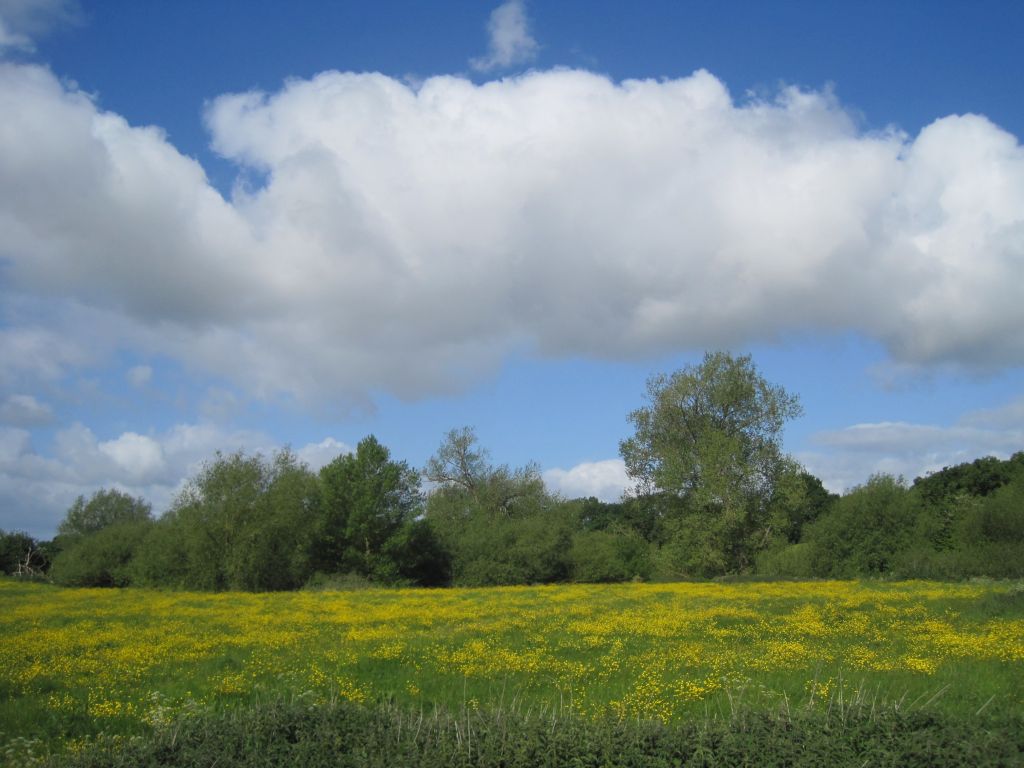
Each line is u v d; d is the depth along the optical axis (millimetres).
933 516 55594
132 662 18344
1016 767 8477
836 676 16156
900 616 26859
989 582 43531
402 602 37594
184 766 8734
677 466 60250
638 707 13672
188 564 53594
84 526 91750
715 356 63344
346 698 14289
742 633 23312
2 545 87812
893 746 8992
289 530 55594
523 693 15320
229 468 53812
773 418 61469
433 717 10375
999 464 85000
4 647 20391
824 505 77812
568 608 31703
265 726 9641
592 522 99750
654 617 27438
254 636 23156
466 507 84000
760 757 8852
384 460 68312
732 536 60125
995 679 15734
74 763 9023
